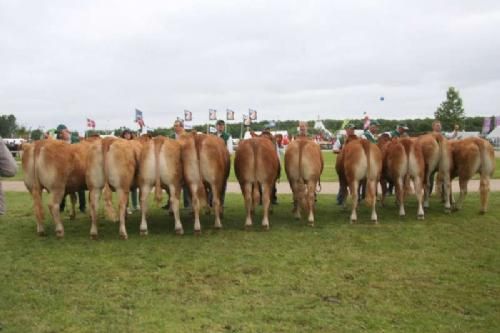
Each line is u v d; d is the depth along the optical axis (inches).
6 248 330.3
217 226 377.7
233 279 268.4
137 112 952.9
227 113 1641.2
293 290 252.1
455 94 2322.8
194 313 223.0
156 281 266.4
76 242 343.9
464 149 420.5
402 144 404.5
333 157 1375.5
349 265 290.0
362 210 456.8
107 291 251.9
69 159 358.6
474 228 370.9
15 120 3575.3
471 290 249.8
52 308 230.7
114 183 347.6
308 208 386.6
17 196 589.9
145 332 204.1
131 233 371.9
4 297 244.4
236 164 378.0
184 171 361.1
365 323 211.9
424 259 300.0
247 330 205.2
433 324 210.5
